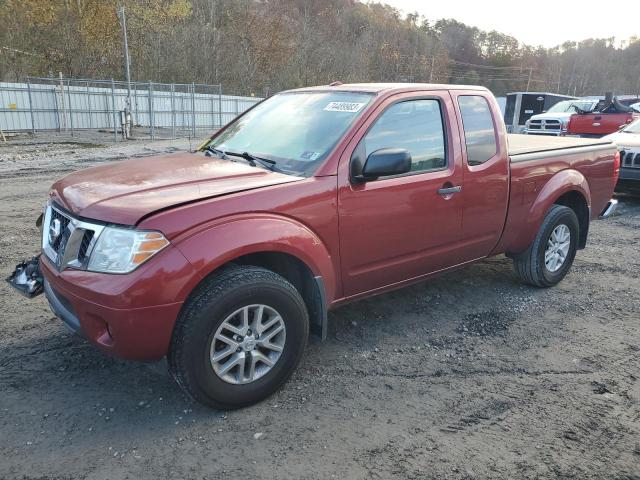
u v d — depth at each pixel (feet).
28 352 12.41
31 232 22.62
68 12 116.06
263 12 177.27
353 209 11.73
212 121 99.09
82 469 8.79
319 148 11.92
